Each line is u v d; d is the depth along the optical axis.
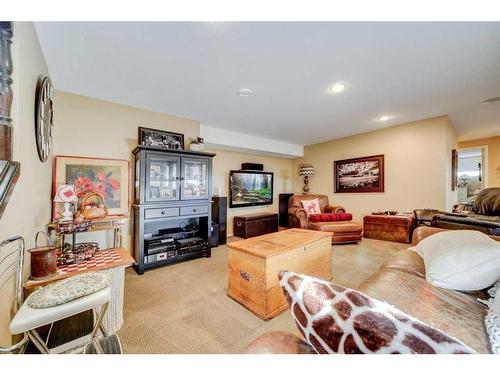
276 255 1.75
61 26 1.50
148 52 1.82
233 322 1.63
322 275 2.28
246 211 5.17
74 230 1.79
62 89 2.45
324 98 2.78
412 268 1.45
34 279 1.31
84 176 2.53
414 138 3.86
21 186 1.24
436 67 2.07
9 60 1.00
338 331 0.50
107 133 2.74
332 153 5.20
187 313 1.75
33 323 0.88
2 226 0.99
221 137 4.15
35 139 1.55
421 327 0.43
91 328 1.24
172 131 3.31
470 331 0.86
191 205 3.01
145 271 2.64
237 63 1.98
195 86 2.43
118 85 2.38
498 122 3.95
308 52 1.82
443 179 3.56
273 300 1.71
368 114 3.42
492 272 1.10
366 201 4.57
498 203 3.26
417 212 3.35
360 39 1.66
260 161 5.53
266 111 3.23
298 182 6.05
